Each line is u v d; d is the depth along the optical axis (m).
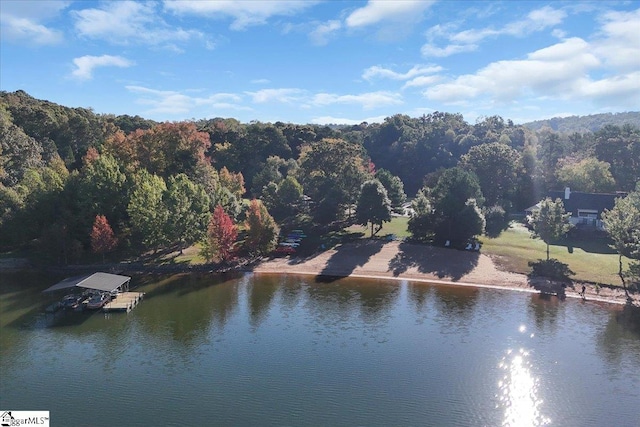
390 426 38.81
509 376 46.84
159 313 64.69
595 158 129.75
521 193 125.19
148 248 93.56
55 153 127.50
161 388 44.78
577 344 54.00
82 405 41.84
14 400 42.59
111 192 90.12
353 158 128.38
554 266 79.69
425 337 56.28
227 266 86.00
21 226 86.81
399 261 88.19
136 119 198.62
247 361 50.31
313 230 110.38
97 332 58.09
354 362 49.97
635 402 42.22
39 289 74.19
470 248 91.62
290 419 39.81
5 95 161.25
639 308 65.06
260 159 162.50
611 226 75.75
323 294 72.75
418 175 171.12
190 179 108.56
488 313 64.00
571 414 40.44
